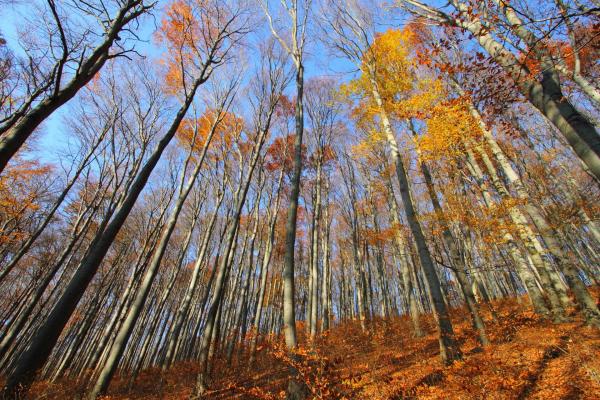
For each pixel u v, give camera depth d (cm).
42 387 911
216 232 2430
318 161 1616
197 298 2400
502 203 855
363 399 506
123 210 597
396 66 1125
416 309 1167
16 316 1535
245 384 876
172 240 2444
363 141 1423
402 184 764
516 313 949
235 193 1658
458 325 1095
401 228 1114
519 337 673
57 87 388
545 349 574
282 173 1669
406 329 1333
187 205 2203
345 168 1986
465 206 920
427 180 955
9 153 320
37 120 361
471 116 905
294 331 516
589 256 1750
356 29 1074
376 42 1118
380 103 957
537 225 814
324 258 1638
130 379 1345
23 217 1459
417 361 757
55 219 1759
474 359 548
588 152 258
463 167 1198
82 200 1563
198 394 841
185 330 2217
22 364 432
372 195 1794
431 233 864
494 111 512
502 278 2078
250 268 1519
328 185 2005
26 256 2067
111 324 1318
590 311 639
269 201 1947
